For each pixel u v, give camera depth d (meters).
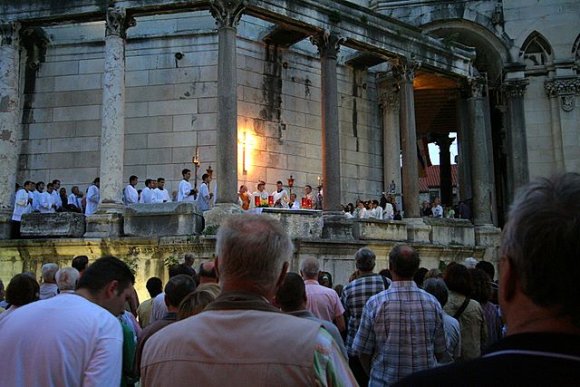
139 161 24.09
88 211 20.83
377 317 6.04
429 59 25.06
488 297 7.80
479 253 24.98
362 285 7.88
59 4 20.25
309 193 23.70
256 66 24.91
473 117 26.62
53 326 3.78
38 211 20.92
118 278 4.56
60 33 25.20
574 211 1.80
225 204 18.08
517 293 1.92
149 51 24.61
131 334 6.02
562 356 1.70
